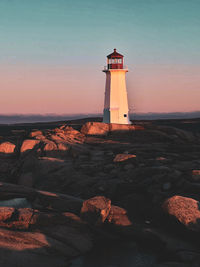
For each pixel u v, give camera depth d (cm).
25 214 1246
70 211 1457
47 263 1007
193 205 1224
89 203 1325
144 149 2420
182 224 1177
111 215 1321
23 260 983
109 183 1728
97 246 1171
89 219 1296
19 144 2536
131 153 2314
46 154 2278
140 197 1535
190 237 1162
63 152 2309
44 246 1079
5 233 1097
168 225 1259
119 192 1650
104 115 4212
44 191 1684
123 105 4119
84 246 1154
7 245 1023
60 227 1229
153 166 1920
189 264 991
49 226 1227
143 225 1276
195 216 1177
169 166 1892
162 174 1683
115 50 4169
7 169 2230
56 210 1480
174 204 1241
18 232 1127
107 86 4162
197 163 1950
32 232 1153
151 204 1453
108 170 1973
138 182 1695
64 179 1911
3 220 1220
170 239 1159
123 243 1196
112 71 4066
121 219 1302
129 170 1847
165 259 1077
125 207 1478
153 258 1086
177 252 1080
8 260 965
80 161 2184
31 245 1062
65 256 1080
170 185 1573
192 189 1512
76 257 1091
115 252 1128
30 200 1636
